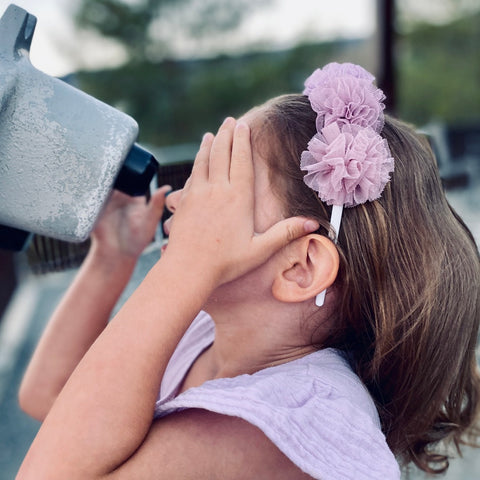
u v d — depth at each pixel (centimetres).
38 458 56
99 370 59
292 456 55
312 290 66
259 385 60
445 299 72
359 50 679
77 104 66
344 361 71
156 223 94
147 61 870
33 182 65
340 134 64
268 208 68
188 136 880
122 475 56
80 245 101
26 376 92
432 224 72
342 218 67
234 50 895
